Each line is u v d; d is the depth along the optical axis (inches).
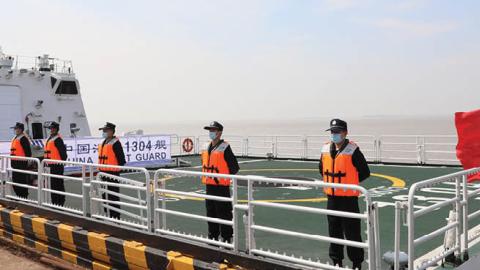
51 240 302.7
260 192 461.1
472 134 228.1
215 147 258.1
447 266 191.5
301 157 815.7
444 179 178.4
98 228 275.6
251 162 776.9
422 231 292.7
